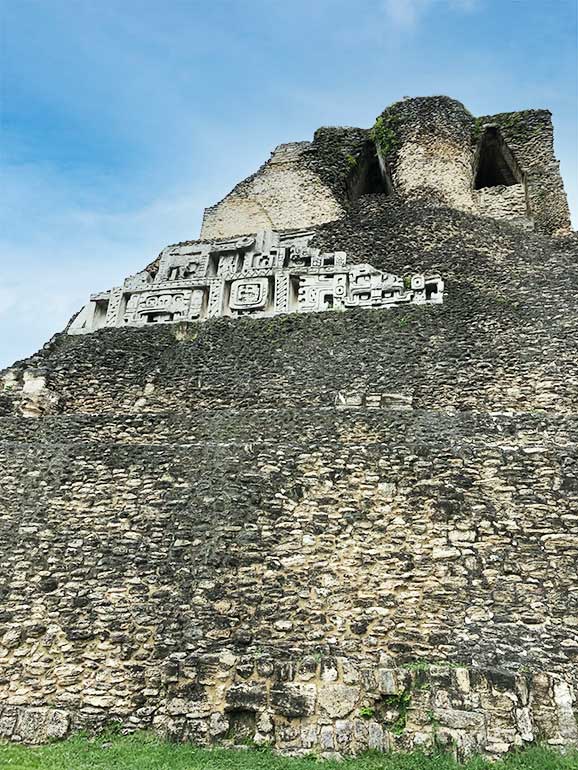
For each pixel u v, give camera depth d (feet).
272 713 17.72
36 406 34.83
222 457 25.03
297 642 19.84
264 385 34.06
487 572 20.74
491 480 22.99
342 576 21.25
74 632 20.53
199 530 22.44
